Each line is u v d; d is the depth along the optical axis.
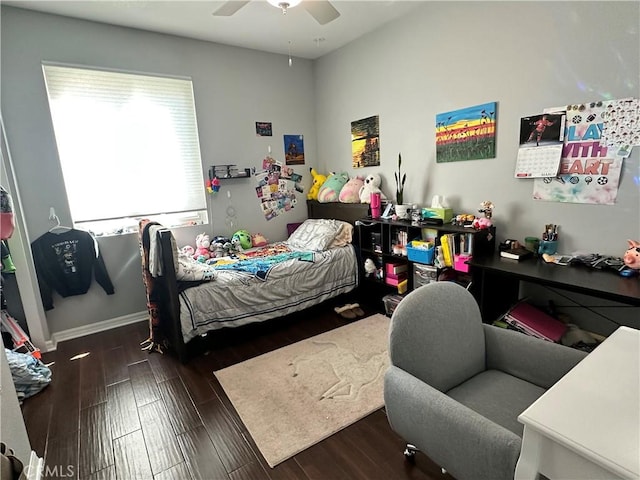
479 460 0.97
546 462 0.76
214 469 1.53
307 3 2.01
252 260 3.03
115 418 1.87
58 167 2.75
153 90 3.09
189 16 2.73
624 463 0.63
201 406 1.95
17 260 2.46
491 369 1.51
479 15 2.39
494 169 2.46
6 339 2.39
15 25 2.49
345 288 3.26
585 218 2.04
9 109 2.53
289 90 3.88
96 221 2.99
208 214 3.51
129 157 3.06
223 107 3.47
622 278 1.73
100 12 2.61
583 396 0.82
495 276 2.15
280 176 3.93
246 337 2.76
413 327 1.28
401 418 1.22
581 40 1.94
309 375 2.19
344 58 3.57
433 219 2.70
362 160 3.58
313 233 3.48
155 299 2.64
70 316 2.91
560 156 2.09
